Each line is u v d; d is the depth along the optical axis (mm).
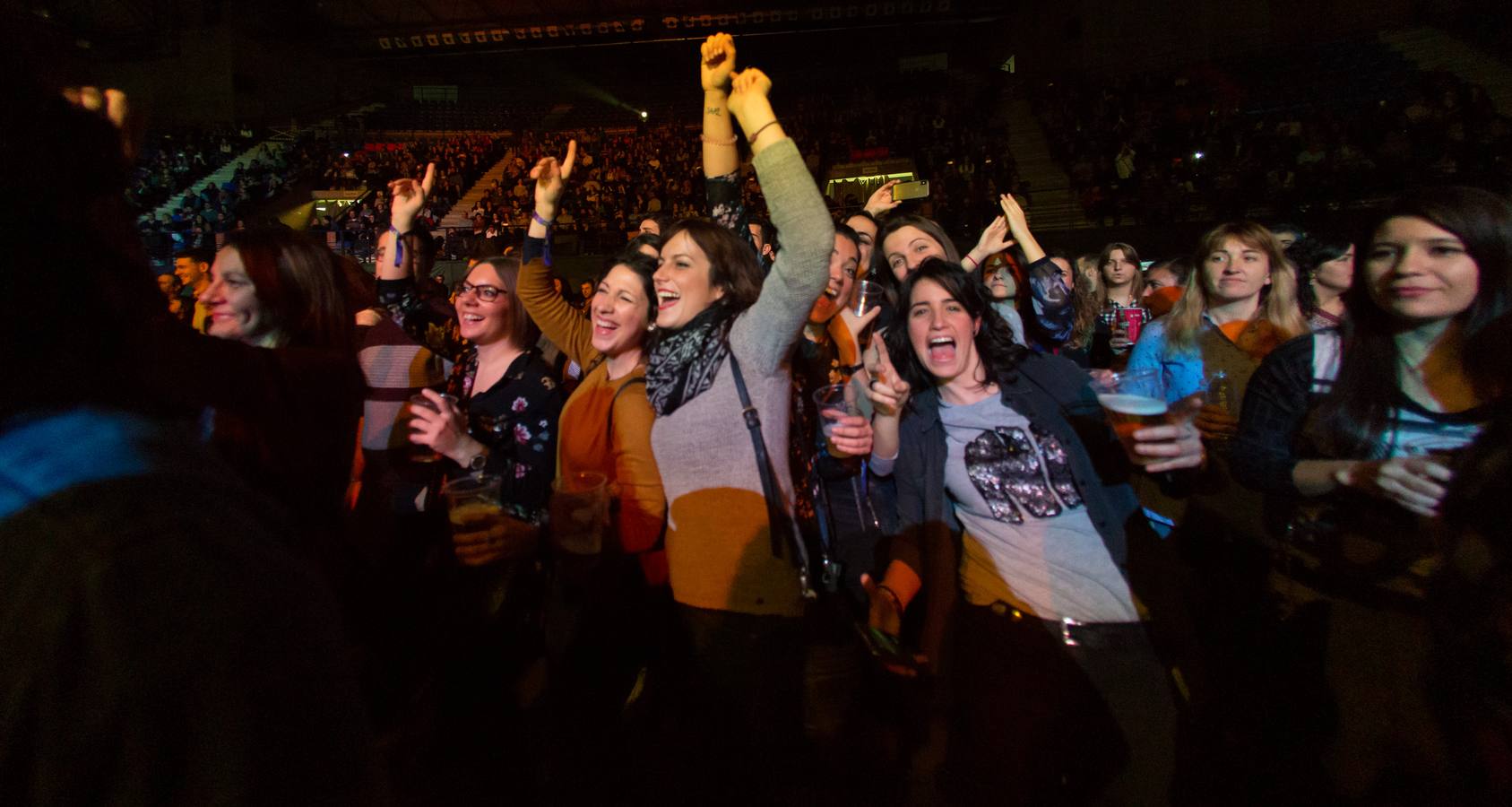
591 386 2004
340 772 423
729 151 1930
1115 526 1653
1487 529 1259
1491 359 1317
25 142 392
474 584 1918
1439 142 10047
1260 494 1800
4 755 336
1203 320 2537
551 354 2705
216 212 16938
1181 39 17422
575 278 13945
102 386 427
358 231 15359
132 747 347
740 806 1579
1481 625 1268
